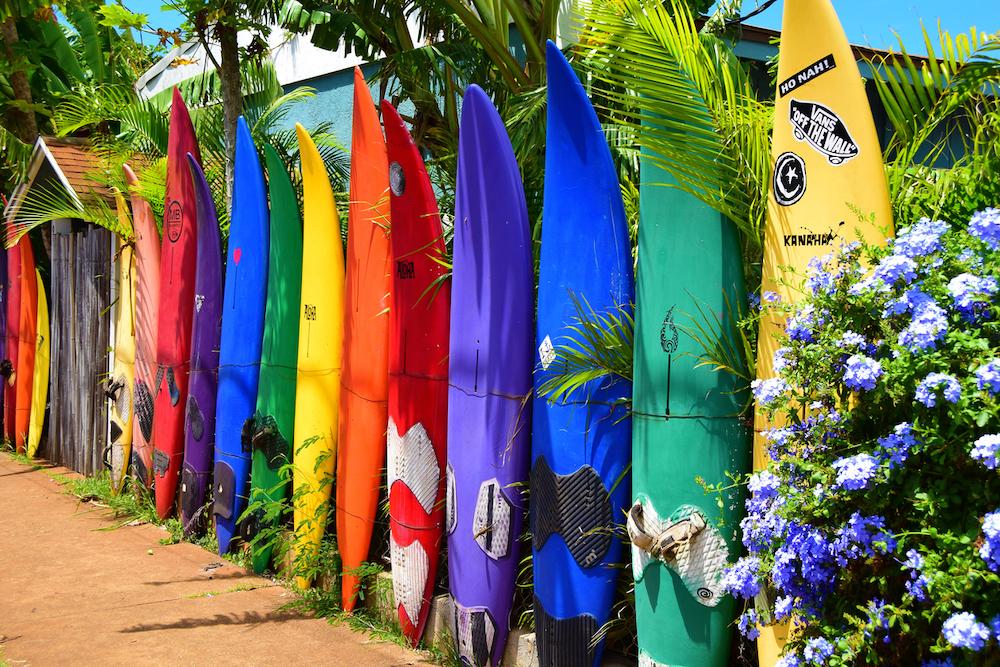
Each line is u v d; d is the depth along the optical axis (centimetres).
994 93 302
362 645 445
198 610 497
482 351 408
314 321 534
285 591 527
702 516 320
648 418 332
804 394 251
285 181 566
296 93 845
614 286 362
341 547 491
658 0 320
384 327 483
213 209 636
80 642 453
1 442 1065
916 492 219
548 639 371
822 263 262
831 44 292
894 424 235
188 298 662
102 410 820
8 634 468
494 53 554
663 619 328
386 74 618
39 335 953
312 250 538
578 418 365
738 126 319
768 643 299
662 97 322
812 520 240
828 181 292
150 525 684
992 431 212
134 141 943
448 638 425
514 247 398
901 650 238
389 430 461
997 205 271
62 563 591
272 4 653
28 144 1127
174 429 670
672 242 330
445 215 496
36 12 1041
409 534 444
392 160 453
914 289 227
